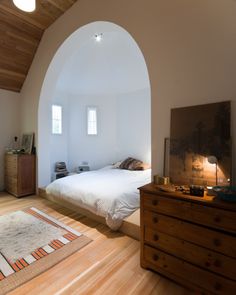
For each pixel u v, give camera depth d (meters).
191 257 1.34
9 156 3.69
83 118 5.21
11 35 3.08
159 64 1.89
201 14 1.62
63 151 5.12
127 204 2.31
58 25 3.02
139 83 4.41
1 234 2.14
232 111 1.48
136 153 4.78
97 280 1.49
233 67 1.47
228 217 1.16
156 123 1.93
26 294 1.36
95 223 2.45
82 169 5.10
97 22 2.45
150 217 1.54
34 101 3.66
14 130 4.12
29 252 1.81
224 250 1.19
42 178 3.68
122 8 2.18
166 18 1.83
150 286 1.43
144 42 1.99
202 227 1.27
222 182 1.50
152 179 1.97
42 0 2.68
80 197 2.55
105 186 2.67
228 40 1.49
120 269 1.61
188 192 1.43
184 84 1.73
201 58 1.63
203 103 1.63
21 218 2.57
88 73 4.09
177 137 1.77
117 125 5.07
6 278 1.49
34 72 3.61
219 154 1.52
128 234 2.14
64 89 4.88
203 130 1.61
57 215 2.69
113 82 4.46
